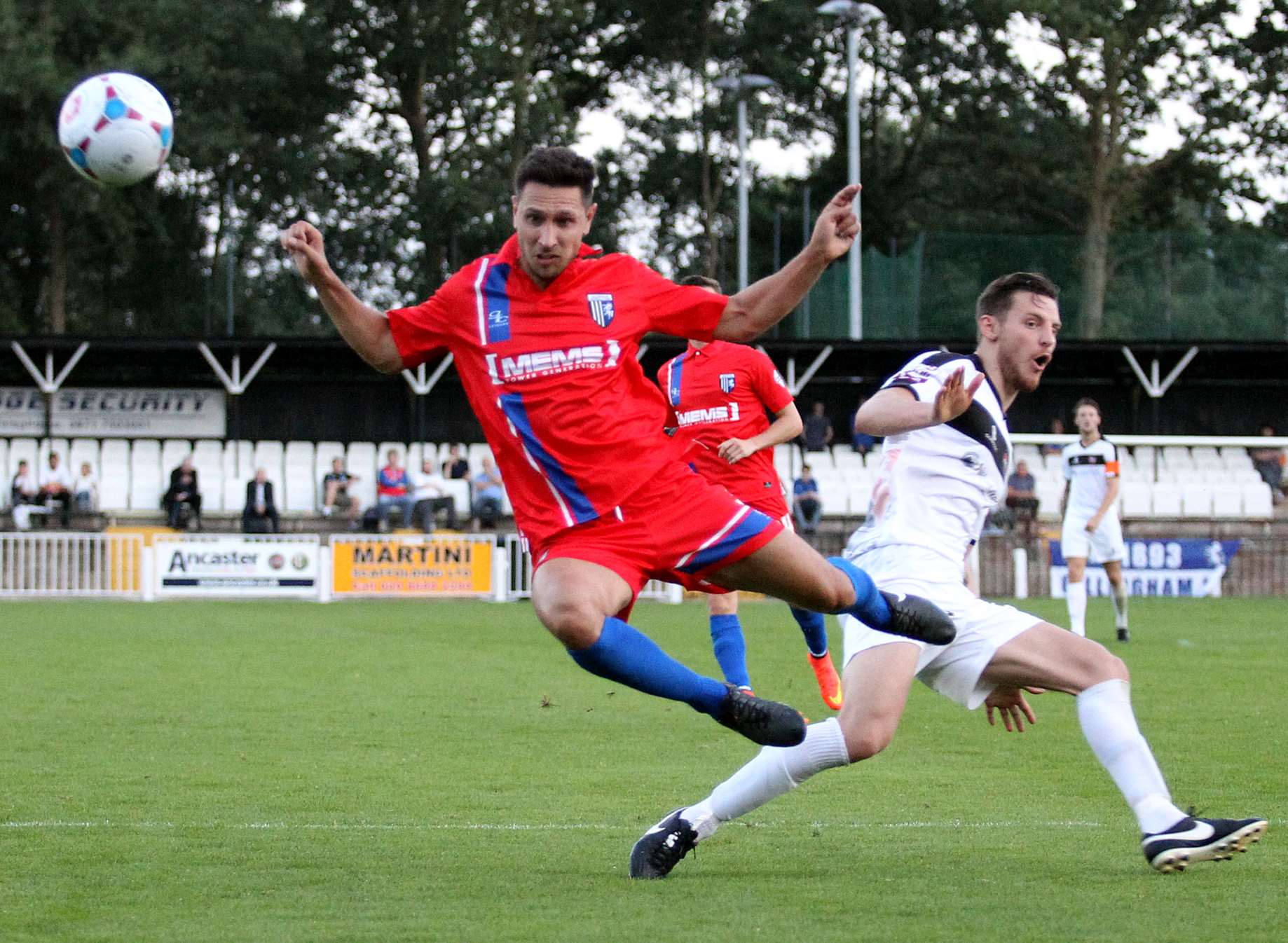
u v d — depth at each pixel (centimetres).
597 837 985
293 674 2016
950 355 902
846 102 8231
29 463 4322
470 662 2183
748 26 7994
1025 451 4906
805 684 1928
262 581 3578
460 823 1030
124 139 1227
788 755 854
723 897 802
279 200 7575
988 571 3872
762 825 1027
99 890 821
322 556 3584
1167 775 1244
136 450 4584
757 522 799
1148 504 4578
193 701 1731
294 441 4950
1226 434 5288
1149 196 7894
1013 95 7806
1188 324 5288
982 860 909
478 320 807
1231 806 1104
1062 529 2517
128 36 6919
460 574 3628
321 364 4912
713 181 8369
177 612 3178
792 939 709
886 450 923
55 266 6994
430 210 7206
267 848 941
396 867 884
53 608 3294
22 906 782
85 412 4675
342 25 7500
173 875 859
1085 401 2473
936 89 8038
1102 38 7225
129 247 7212
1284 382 5284
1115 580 2547
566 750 1376
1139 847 951
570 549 793
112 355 4800
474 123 7500
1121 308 5306
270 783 1193
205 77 6975
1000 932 724
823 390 5116
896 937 713
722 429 1444
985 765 1298
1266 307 5259
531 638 2580
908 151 8181
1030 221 8088
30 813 1056
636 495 792
